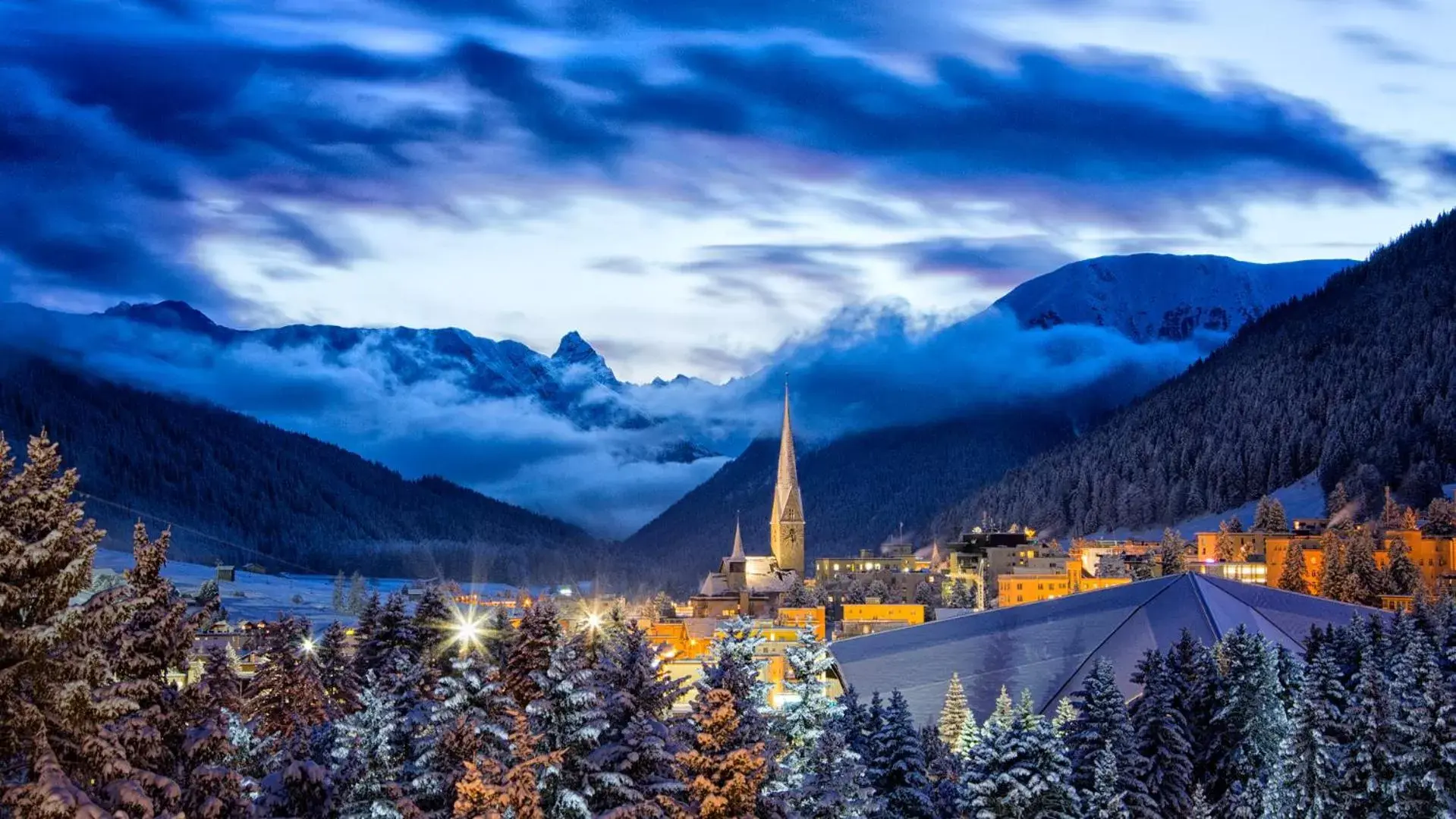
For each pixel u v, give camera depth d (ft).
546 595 237.25
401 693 229.04
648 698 209.56
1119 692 341.00
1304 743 310.65
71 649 139.95
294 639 301.63
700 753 202.80
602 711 196.95
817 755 233.35
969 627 607.78
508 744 199.62
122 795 140.46
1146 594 598.34
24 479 140.36
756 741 208.44
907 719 293.64
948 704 469.57
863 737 293.02
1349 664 434.71
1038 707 533.55
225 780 161.27
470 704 204.95
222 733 162.40
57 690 136.77
